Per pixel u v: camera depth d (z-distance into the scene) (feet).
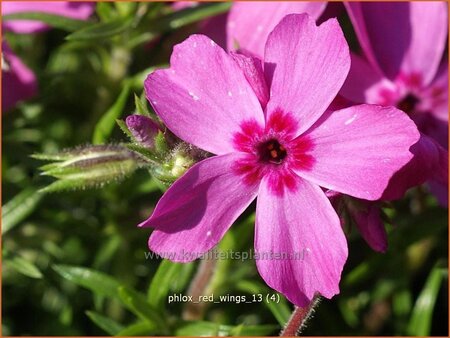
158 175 0.16
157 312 0.19
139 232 0.23
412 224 0.22
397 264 0.23
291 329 0.16
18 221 0.21
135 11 0.22
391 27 0.21
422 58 0.21
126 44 0.23
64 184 0.19
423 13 0.21
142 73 0.23
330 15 0.22
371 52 0.20
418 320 0.21
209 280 0.21
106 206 0.23
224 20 0.23
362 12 0.21
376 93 0.20
